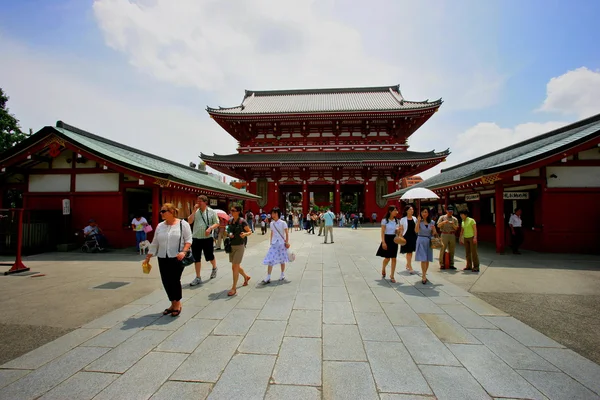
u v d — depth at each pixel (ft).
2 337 14.61
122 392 10.21
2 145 80.07
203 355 12.73
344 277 27.35
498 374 11.29
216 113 117.70
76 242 46.16
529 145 53.31
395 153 118.42
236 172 120.47
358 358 12.48
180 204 54.60
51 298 21.02
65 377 11.09
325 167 114.21
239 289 23.22
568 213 39.70
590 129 38.75
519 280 25.84
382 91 153.58
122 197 45.93
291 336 14.58
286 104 140.87
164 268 17.15
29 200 47.37
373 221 112.06
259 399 9.80
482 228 54.44
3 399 9.78
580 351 13.20
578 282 25.08
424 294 21.74
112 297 21.26
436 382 10.78
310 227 83.25
